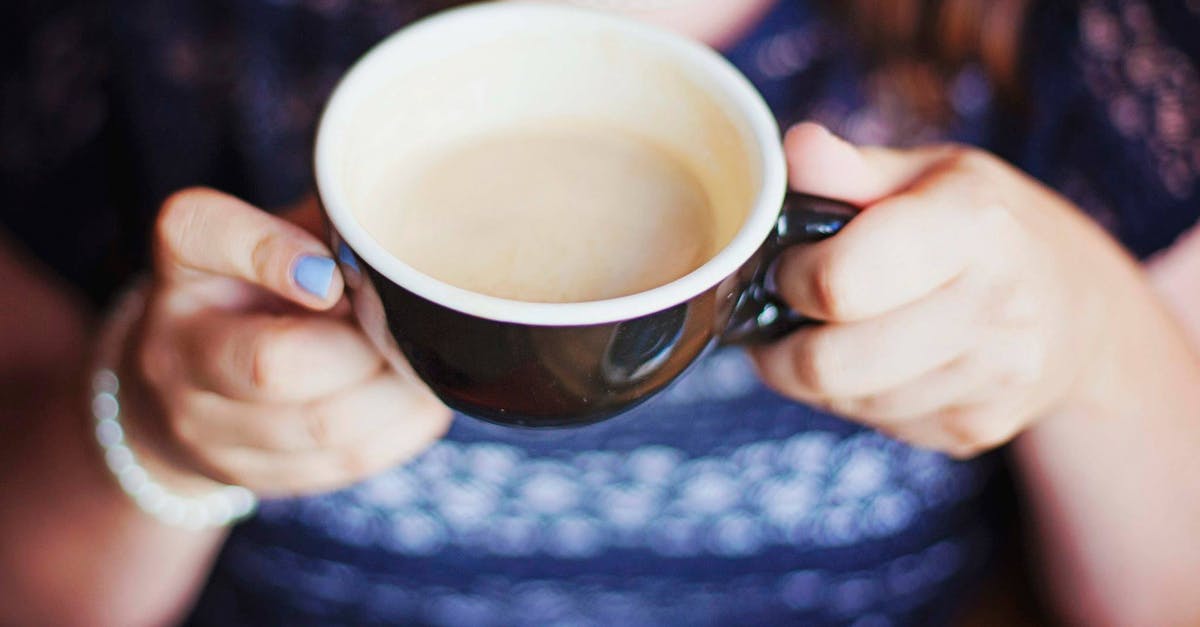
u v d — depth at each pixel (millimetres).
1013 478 701
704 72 452
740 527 654
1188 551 632
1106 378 574
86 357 588
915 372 454
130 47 670
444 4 644
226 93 672
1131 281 566
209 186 690
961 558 709
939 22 636
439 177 463
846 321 440
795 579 672
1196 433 600
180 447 504
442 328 395
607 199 461
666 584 667
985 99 660
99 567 650
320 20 659
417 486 638
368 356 456
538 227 457
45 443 634
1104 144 666
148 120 679
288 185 683
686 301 397
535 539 651
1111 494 622
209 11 664
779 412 632
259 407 470
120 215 705
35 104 679
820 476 648
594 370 402
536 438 626
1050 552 681
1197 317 685
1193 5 655
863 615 693
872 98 650
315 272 417
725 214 453
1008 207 454
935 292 447
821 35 637
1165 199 666
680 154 468
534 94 473
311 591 677
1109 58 659
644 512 646
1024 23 650
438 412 486
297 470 494
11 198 688
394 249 448
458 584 664
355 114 440
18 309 689
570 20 461
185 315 475
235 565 690
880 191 454
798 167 439
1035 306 460
